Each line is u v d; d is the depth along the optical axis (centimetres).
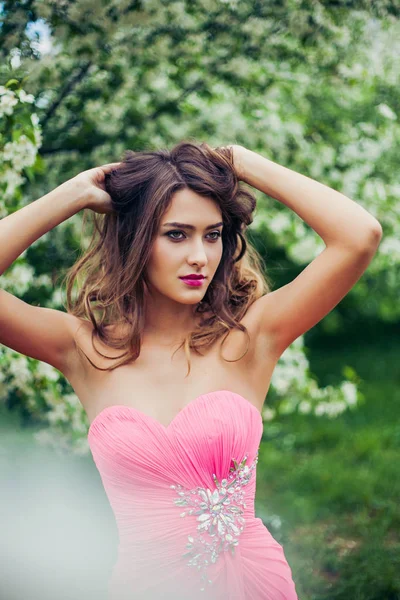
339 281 244
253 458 246
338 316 1079
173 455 233
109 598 237
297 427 801
